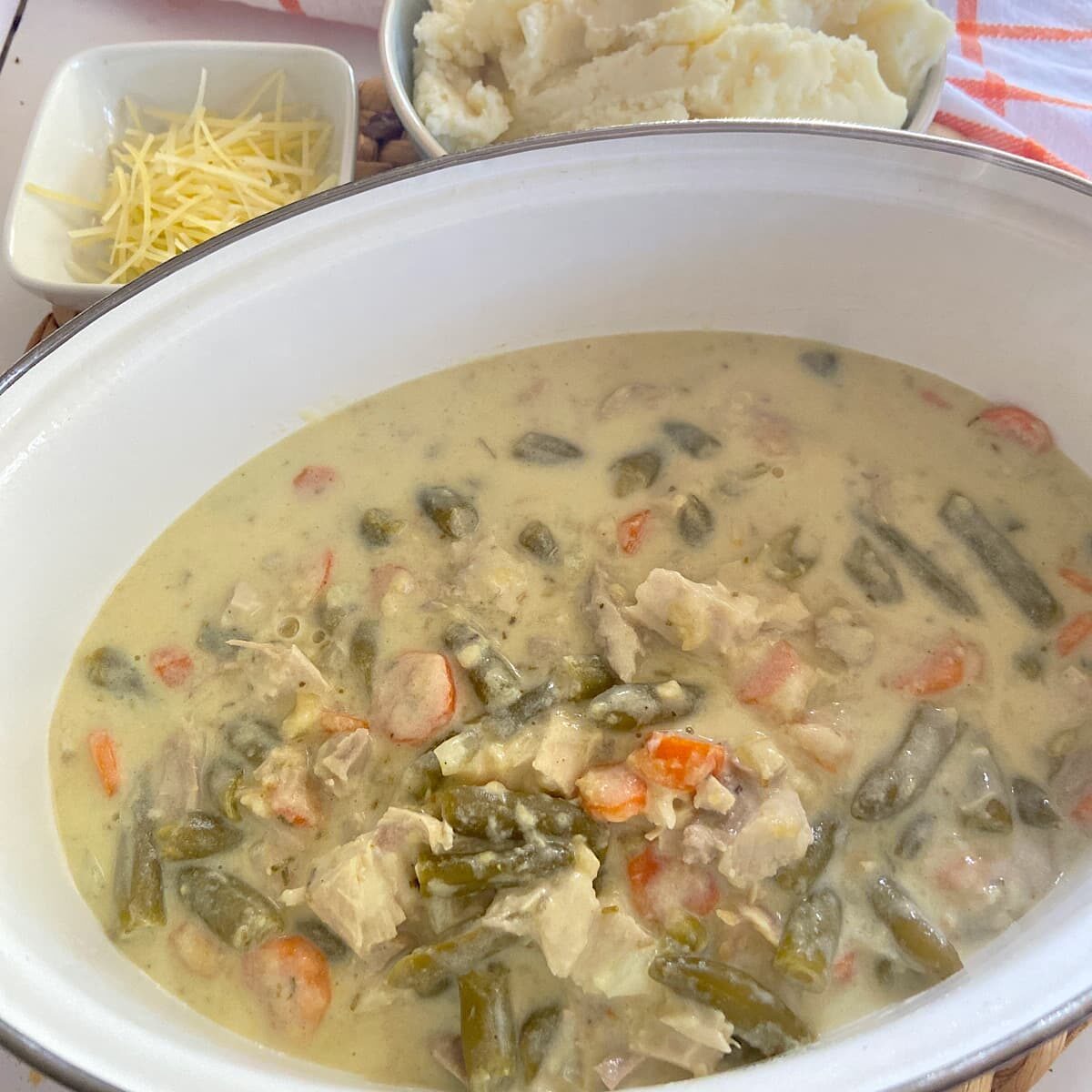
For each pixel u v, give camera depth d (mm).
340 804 296
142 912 284
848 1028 265
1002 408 349
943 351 352
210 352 316
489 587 321
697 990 263
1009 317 336
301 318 324
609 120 385
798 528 334
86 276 404
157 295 307
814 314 358
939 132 441
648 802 284
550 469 345
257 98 437
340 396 349
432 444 349
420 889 278
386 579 327
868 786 291
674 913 277
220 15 500
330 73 428
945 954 268
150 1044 240
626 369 362
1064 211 316
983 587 324
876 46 399
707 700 305
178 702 315
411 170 320
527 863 274
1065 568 328
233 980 280
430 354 352
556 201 324
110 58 426
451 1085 266
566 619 320
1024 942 263
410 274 328
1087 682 307
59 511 305
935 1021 234
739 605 314
